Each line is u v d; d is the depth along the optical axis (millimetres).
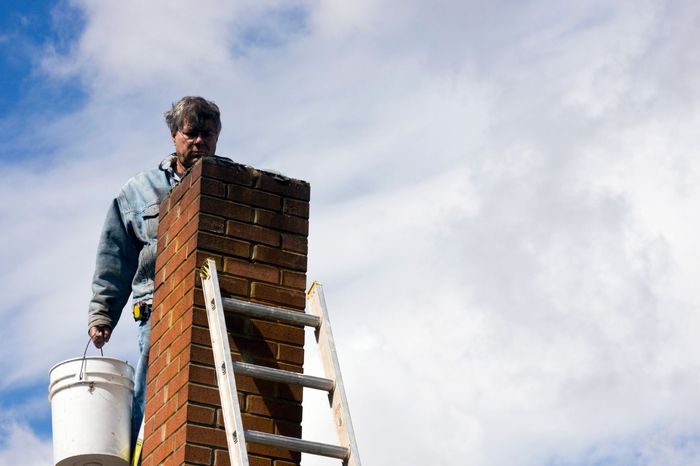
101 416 5816
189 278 5734
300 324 5672
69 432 5770
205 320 5590
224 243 5855
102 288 6457
